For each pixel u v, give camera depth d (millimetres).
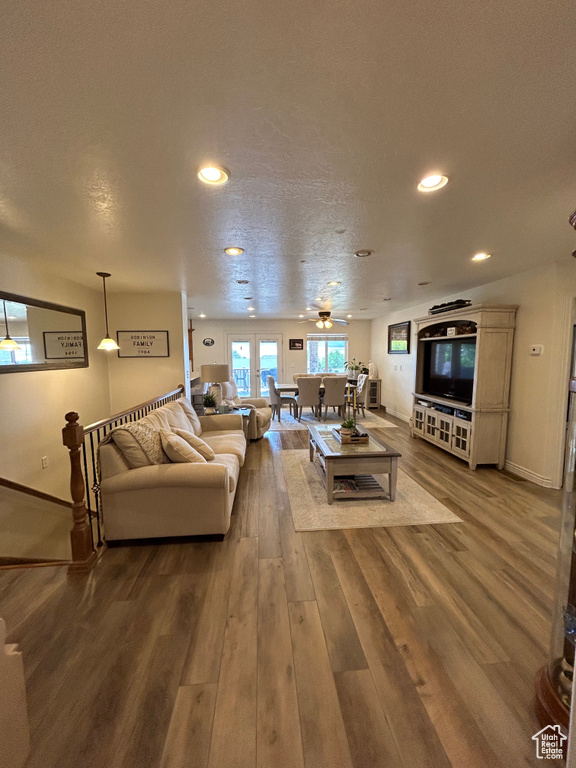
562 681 1258
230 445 3523
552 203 1964
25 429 3131
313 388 6738
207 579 2068
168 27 894
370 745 1181
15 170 1554
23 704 1112
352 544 2453
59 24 877
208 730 1230
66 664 1495
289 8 850
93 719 1270
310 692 1365
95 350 4410
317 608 1822
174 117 1227
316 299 5504
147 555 2336
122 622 1732
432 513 2922
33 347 3242
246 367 8938
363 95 1135
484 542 2479
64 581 2061
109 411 4730
